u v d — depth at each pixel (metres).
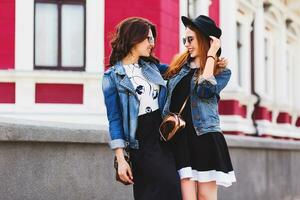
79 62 15.88
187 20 6.36
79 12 15.93
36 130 7.47
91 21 15.84
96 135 8.34
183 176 6.13
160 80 6.03
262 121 22.86
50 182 7.79
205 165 6.22
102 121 15.54
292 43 28.48
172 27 16.77
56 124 8.12
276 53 26.12
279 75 26.16
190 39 6.36
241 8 21.69
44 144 7.71
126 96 5.94
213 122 6.27
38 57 15.84
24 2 15.73
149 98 5.96
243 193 12.61
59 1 15.86
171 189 5.82
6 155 7.23
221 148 6.29
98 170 8.49
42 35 15.84
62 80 15.55
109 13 15.92
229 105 20.14
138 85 5.95
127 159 6.06
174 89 6.32
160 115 6.03
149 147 5.90
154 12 16.17
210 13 19.83
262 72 23.36
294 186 15.96
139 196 5.92
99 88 15.59
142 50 6.04
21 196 7.40
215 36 6.34
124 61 6.06
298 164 16.33
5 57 15.66
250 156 13.02
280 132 24.94
